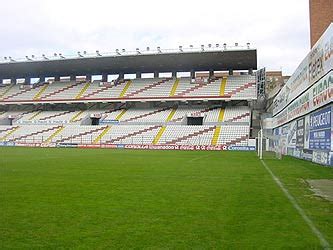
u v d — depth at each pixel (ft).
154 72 201.05
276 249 17.72
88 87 202.39
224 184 41.70
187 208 27.48
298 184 41.91
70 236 19.71
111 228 21.43
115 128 174.29
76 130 177.99
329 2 98.99
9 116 199.82
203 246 18.06
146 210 26.66
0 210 26.40
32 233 20.27
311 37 101.09
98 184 41.29
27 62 183.42
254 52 161.99
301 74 90.79
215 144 153.07
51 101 196.65
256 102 186.80
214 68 191.72
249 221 23.34
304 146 88.58
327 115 67.92
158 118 174.91
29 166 65.36
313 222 23.15
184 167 65.26
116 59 175.94
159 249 17.57
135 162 76.95
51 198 31.55
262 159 89.61
